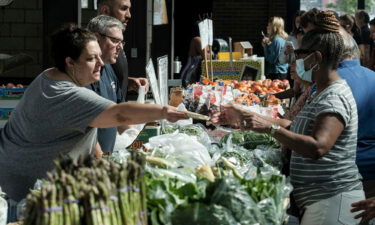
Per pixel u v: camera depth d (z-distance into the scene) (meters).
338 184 3.70
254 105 6.04
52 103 3.47
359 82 4.21
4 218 3.66
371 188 4.25
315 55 3.68
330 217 3.70
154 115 3.30
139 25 10.13
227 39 18.30
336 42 3.68
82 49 3.51
